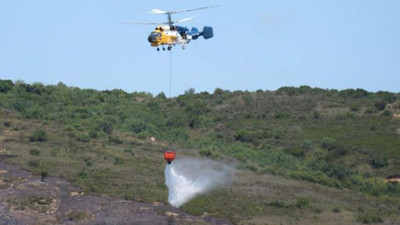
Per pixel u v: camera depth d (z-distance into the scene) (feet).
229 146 387.96
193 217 234.99
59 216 229.04
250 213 247.09
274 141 407.44
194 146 371.97
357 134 408.46
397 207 290.97
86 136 336.49
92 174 270.05
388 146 385.09
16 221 222.48
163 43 247.91
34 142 315.17
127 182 265.54
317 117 447.01
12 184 248.52
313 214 255.50
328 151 389.19
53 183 253.85
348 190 313.53
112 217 227.20
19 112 379.14
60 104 421.18
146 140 370.12
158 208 237.25
